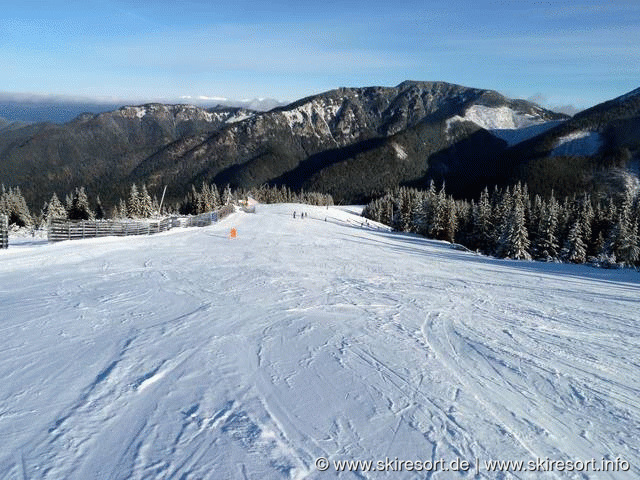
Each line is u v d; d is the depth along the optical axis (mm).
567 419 5266
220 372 6305
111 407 5199
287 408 5289
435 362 7012
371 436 4727
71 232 23000
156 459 4227
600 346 8211
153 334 7949
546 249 44750
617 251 41344
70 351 6988
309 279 14727
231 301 10844
